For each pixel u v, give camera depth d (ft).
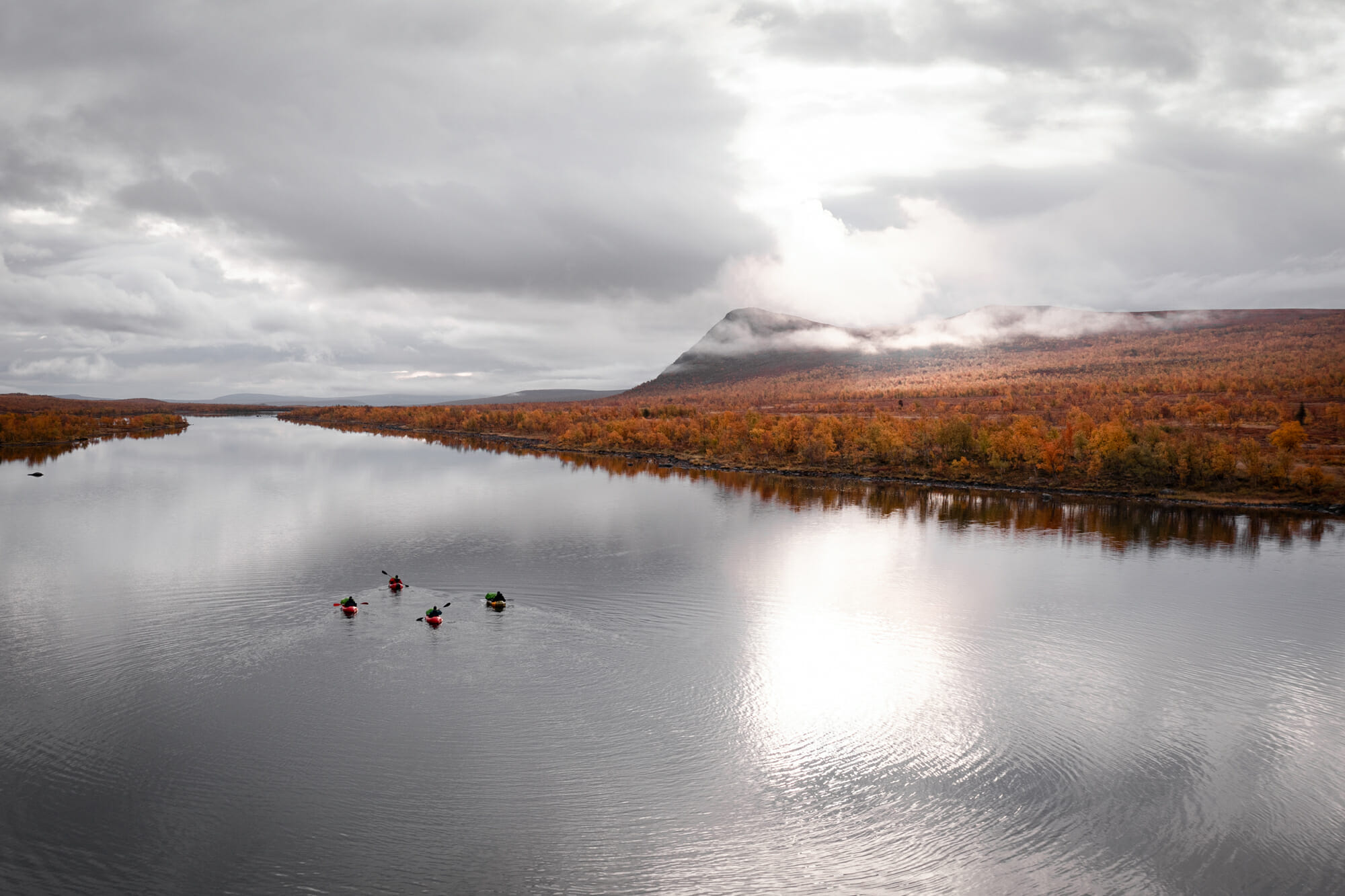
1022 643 238.68
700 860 136.15
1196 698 201.77
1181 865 136.87
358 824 143.64
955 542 384.06
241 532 377.71
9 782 153.69
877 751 172.65
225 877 129.18
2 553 329.52
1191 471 569.64
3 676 200.54
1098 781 162.50
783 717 187.32
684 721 184.24
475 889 128.36
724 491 565.12
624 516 443.73
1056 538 400.88
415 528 393.91
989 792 157.99
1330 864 137.59
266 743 169.27
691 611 261.85
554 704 190.70
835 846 140.46
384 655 215.72
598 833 142.82
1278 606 280.10
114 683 196.75
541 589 281.54
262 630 233.76
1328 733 184.24
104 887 126.00
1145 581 313.53
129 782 154.40
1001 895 128.88
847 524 432.66
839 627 249.75
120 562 313.12
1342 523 462.60
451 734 174.81
